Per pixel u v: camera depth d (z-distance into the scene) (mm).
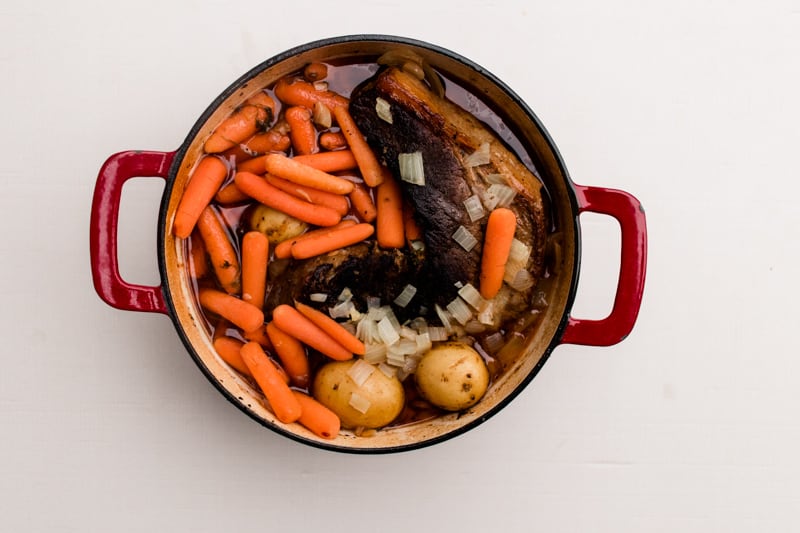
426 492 834
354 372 748
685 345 843
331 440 748
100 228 711
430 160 737
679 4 839
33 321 815
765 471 842
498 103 751
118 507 819
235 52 817
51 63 814
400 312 759
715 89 840
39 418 816
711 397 844
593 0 835
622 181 834
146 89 815
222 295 750
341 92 752
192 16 817
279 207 737
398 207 749
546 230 757
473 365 744
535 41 830
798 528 841
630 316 737
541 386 842
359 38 719
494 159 744
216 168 736
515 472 838
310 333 744
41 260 816
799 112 844
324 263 744
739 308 842
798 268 844
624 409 842
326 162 741
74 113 815
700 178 841
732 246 843
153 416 822
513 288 754
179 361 824
